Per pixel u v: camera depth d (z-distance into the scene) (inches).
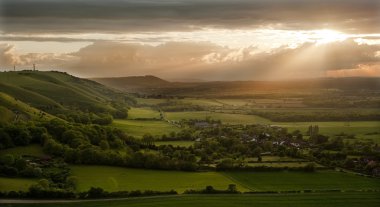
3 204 6264.8
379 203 6815.9
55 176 7490.2
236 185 7637.8
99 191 6811.0
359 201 6909.5
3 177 7194.9
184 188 7298.2
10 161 7509.8
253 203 6688.0
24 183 7017.7
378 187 7667.3
